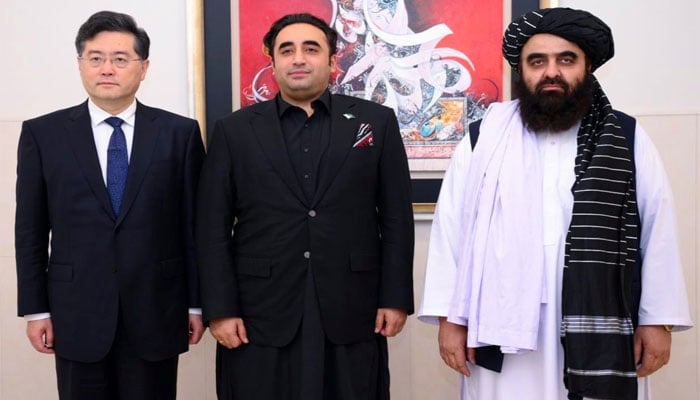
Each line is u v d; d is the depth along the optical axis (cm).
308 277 179
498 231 171
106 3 239
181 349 186
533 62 177
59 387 183
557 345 170
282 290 179
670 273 170
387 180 188
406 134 238
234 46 236
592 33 171
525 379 173
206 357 244
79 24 239
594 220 165
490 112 189
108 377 181
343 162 182
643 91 235
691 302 235
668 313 168
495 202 173
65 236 179
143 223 179
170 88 240
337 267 179
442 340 184
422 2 235
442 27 235
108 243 177
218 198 183
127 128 186
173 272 185
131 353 179
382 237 190
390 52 236
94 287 176
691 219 234
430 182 239
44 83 241
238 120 189
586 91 175
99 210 177
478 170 178
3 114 241
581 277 163
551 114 174
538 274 166
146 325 178
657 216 172
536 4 233
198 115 235
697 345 236
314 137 187
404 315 187
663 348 170
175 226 187
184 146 189
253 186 182
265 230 180
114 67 178
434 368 244
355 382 182
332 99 192
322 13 236
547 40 174
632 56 234
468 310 173
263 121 187
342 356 180
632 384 163
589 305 162
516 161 174
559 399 171
